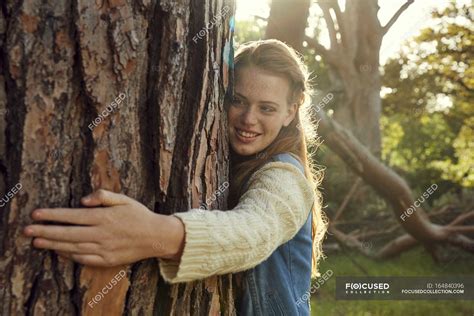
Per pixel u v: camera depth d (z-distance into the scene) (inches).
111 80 53.4
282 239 61.7
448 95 454.9
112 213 51.9
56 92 51.5
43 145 51.6
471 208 332.2
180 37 56.4
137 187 55.8
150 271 56.9
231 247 55.3
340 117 421.1
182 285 59.6
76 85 52.4
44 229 50.4
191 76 59.3
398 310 234.8
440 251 317.1
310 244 71.9
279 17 177.2
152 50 55.9
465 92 449.1
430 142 495.2
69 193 52.8
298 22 176.9
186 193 58.5
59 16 51.0
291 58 70.7
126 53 53.7
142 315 56.7
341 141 275.6
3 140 51.4
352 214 359.9
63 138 52.3
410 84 462.0
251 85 68.6
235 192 69.2
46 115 51.4
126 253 52.6
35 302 51.8
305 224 71.2
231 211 58.2
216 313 62.9
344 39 410.9
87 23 51.6
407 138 502.3
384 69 464.4
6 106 51.3
